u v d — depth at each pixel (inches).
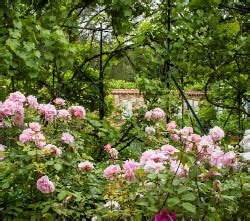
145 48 198.1
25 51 161.9
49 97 219.9
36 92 214.5
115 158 153.2
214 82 210.5
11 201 122.3
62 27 211.6
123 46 232.5
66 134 128.3
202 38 180.4
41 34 172.6
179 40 187.9
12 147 126.6
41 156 118.8
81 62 241.9
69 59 187.2
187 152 102.8
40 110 130.9
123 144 215.8
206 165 106.6
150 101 200.4
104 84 246.7
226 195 108.2
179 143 136.6
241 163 119.5
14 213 117.3
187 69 195.3
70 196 119.6
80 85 238.2
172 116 197.8
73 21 210.5
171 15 199.3
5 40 163.9
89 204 131.3
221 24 176.1
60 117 138.4
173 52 193.5
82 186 128.2
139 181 105.8
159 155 105.3
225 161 107.4
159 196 103.6
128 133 202.7
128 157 207.6
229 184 113.1
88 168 126.3
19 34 159.9
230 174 114.1
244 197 114.8
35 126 118.9
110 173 109.7
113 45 244.4
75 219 124.9
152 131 166.7
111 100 249.0
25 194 125.0
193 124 216.8
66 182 128.0
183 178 102.1
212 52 185.5
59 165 117.2
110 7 218.4
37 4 200.8
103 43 250.4
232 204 111.4
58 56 185.8
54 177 122.3
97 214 114.7
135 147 209.5
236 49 180.2
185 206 96.0
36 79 191.6
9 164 119.7
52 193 121.0
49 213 115.7
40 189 113.9
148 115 173.5
